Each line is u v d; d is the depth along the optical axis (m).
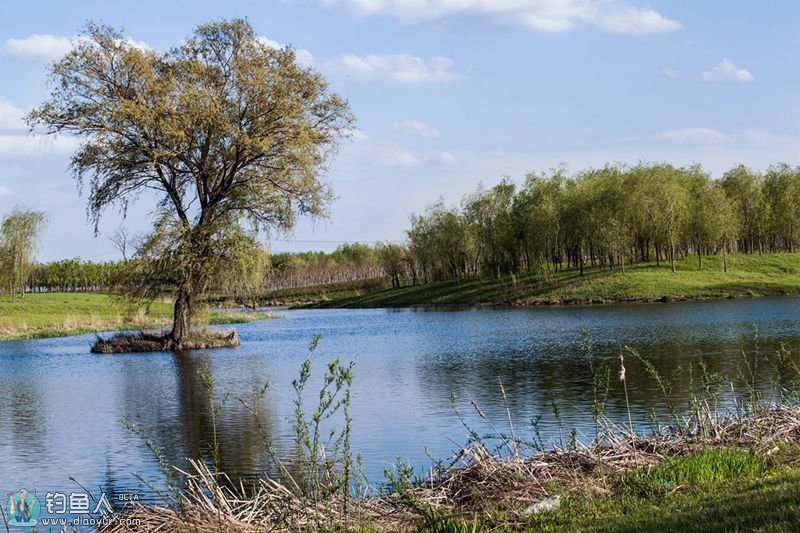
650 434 15.65
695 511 8.34
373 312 94.69
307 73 44.50
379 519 9.84
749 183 108.75
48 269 167.50
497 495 10.46
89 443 18.55
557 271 105.44
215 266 43.34
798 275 94.44
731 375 24.81
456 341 45.84
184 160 42.84
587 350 14.23
